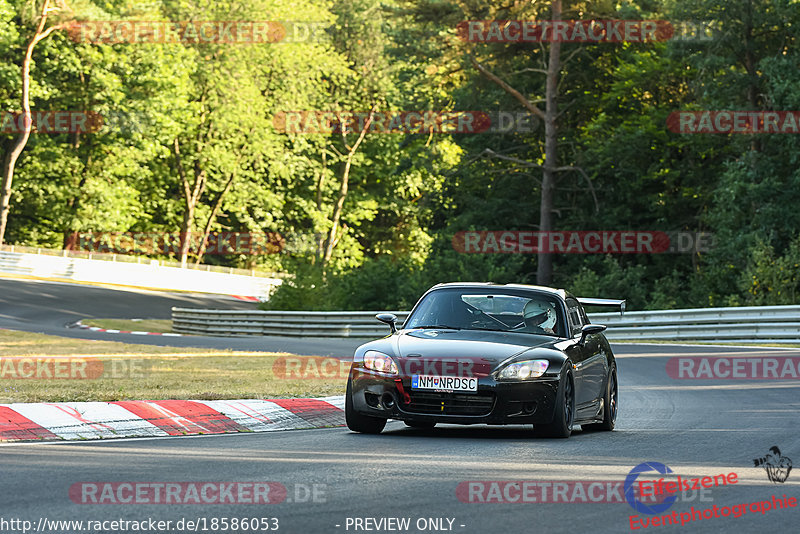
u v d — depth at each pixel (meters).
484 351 29.58
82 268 170.75
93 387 38.16
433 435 30.14
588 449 26.58
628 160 139.00
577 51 141.62
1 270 166.38
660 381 52.66
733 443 28.19
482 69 144.25
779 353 66.56
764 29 119.00
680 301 119.94
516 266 128.50
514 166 154.00
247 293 191.88
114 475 20.53
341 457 24.05
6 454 23.53
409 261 127.12
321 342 89.62
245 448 25.75
